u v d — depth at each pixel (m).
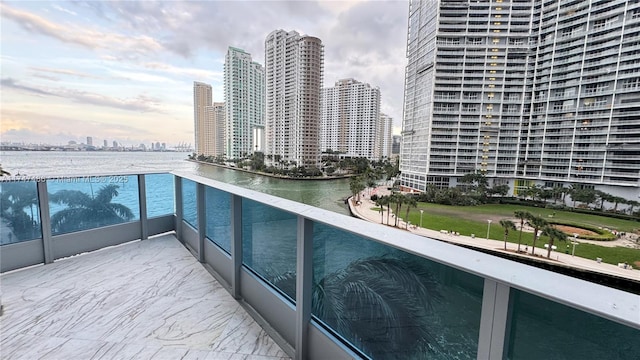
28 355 1.38
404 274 0.99
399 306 1.02
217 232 2.34
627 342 0.59
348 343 1.18
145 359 1.37
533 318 0.66
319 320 1.31
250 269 1.87
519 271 0.64
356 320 1.16
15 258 2.32
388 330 1.05
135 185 3.07
